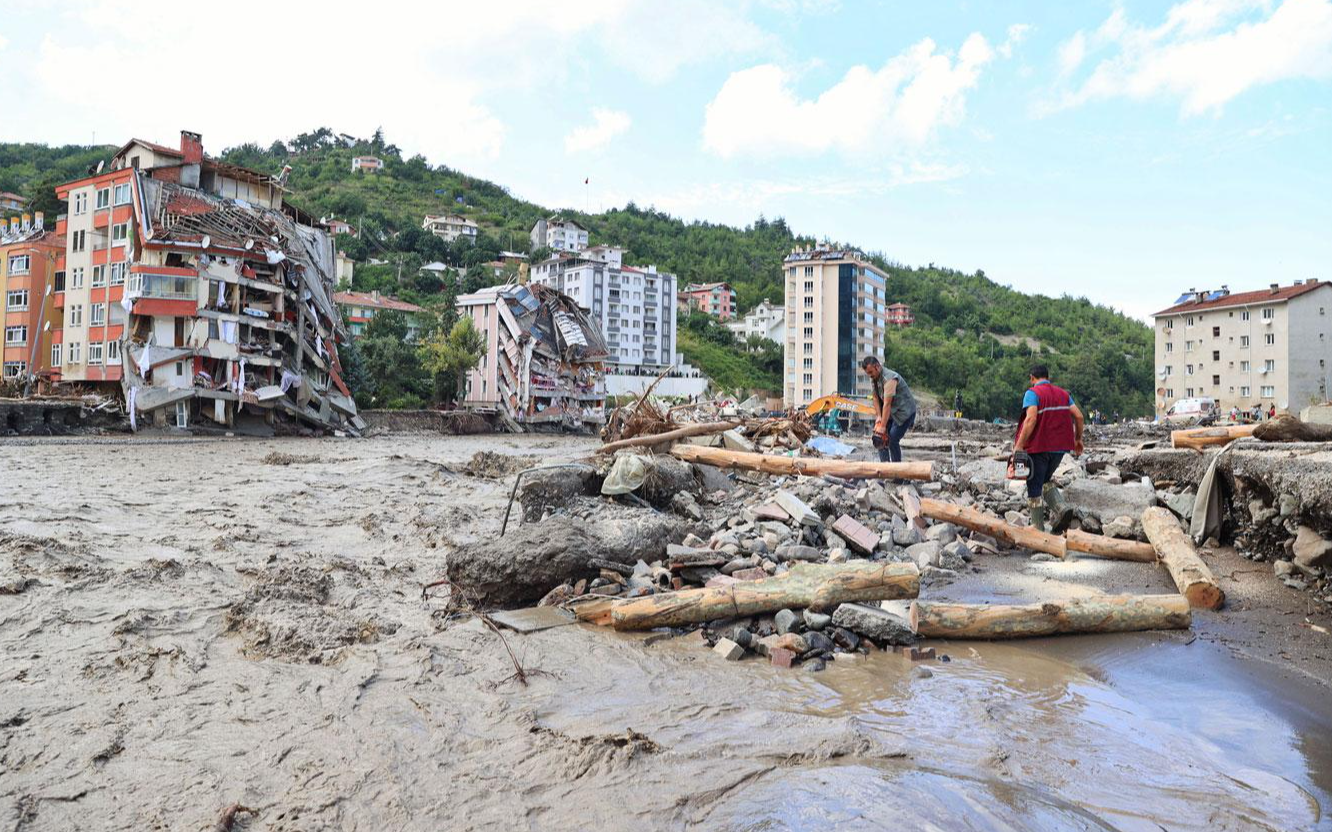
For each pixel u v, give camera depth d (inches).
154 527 334.0
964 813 115.3
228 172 1610.5
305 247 1653.5
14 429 1210.0
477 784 125.0
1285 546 257.0
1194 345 3312.0
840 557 270.5
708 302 5910.4
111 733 139.1
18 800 114.9
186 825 110.1
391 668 179.9
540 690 169.9
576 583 243.4
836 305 3718.0
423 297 4365.2
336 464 738.2
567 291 4461.1
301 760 132.0
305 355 1605.6
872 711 158.6
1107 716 156.0
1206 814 116.9
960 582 264.2
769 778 127.7
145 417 1366.9
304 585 241.3
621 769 130.0
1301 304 2987.2
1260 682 171.5
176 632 195.5
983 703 163.0
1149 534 287.3
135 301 1347.2
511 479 592.7
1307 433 308.0
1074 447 318.7
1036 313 6973.4
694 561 251.4
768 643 197.5
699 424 481.1
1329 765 133.7
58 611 202.7
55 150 5113.2
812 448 520.4
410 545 322.3
